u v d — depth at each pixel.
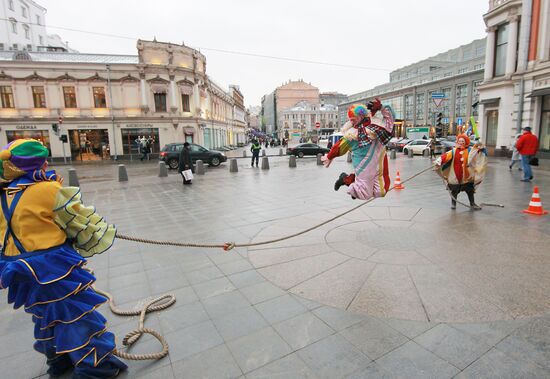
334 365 2.69
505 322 3.19
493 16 21.44
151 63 31.20
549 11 17.42
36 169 2.29
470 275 4.16
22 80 29.27
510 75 20.28
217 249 5.45
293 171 17.53
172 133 32.59
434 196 9.29
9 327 3.42
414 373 2.56
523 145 11.24
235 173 17.25
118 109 31.36
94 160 31.09
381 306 3.53
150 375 2.65
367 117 3.69
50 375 2.70
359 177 3.68
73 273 2.41
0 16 42.66
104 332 2.62
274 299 3.78
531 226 6.16
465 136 7.23
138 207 9.23
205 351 2.93
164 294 4.01
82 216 2.43
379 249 5.11
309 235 5.96
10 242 2.28
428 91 57.34
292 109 104.25
